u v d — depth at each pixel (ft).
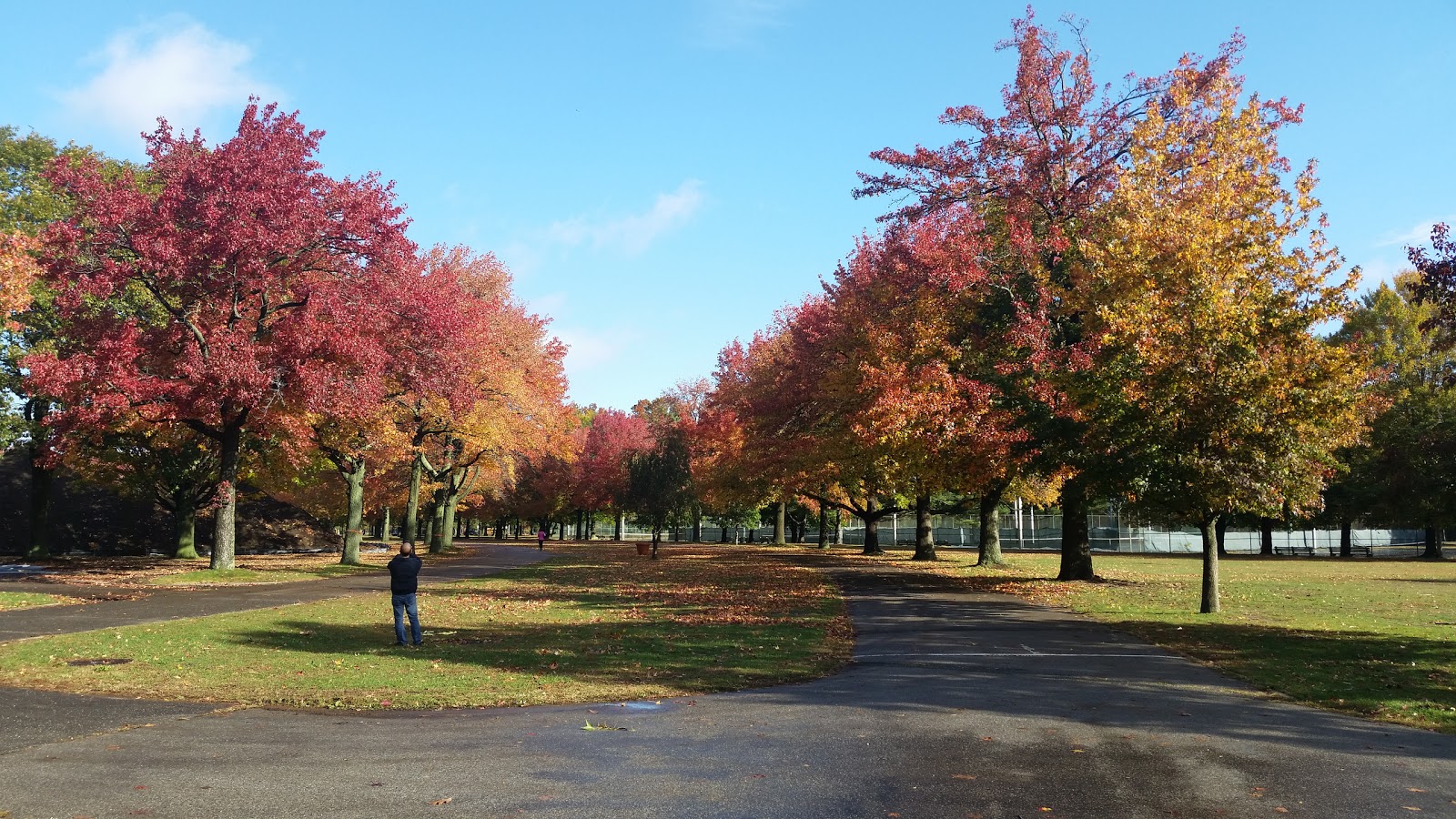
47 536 134.00
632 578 100.53
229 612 60.29
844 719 28.86
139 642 44.55
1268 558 180.86
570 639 48.78
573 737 26.27
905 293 88.69
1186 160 70.33
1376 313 162.61
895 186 91.15
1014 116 88.43
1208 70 75.25
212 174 87.10
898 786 21.04
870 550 173.99
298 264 94.27
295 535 177.58
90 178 85.66
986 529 121.70
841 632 52.31
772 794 20.34
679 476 166.50
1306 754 24.34
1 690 32.83
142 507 159.02
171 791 20.34
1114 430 62.23
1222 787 21.09
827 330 103.91
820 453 106.01
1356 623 56.18
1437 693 33.42
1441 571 122.83
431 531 173.68
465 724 28.17
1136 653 43.78
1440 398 147.54
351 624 55.11
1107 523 241.96
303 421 97.60
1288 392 55.98
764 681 36.68
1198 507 60.49
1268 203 60.34
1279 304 56.70
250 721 28.43
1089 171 87.15
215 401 87.25
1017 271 87.76
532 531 408.26
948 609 65.21
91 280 82.94
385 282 94.94
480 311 130.00
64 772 21.95
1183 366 56.24
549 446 166.71
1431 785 21.43
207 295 90.74
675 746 25.08
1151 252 62.28
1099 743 25.54
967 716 29.25
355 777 21.62
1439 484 135.13
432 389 102.89
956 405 75.61
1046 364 74.43
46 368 80.74
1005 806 19.51
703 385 268.00
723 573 108.27
